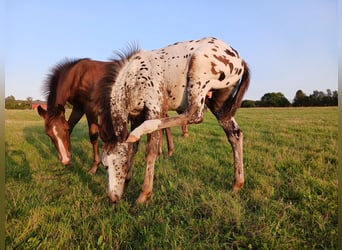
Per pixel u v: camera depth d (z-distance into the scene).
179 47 3.82
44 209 3.17
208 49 3.60
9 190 3.79
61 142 4.66
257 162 5.07
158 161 5.45
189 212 3.03
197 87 3.54
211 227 2.71
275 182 3.95
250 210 3.14
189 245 2.40
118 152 3.49
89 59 5.71
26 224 2.76
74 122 5.95
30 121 16.08
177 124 3.45
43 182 4.39
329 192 3.39
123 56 3.87
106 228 2.72
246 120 13.95
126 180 3.88
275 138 7.60
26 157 6.18
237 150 3.87
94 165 5.18
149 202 3.46
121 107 3.60
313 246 2.37
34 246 2.41
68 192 3.95
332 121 11.27
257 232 2.57
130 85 3.67
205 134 9.45
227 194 3.48
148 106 3.60
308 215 2.91
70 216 3.04
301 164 4.73
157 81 3.66
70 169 5.29
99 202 3.47
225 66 3.64
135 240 2.58
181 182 4.03
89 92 5.18
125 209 3.24
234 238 2.55
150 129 3.32
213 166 4.91
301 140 7.12
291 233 2.58
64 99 5.17
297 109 24.31
